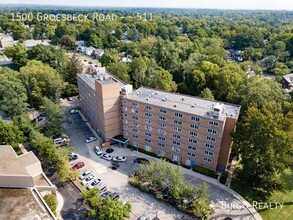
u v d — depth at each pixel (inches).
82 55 7495.1
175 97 2827.3
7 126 2746.1
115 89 2773.1
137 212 2069.4
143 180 2337.6
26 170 2175.2
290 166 2687.0
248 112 2406.5
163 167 2177.7
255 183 2295.8
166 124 2625.5
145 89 3068.4
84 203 2021.4
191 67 4284.0
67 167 2351.1
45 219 1844.2
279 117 2305.6
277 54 6456.7
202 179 2464.3
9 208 1920.5
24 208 1923.0
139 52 6245.1
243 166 2405.3
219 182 2421.3
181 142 2613.2
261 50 6850.4
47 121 3125.0
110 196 2193.7
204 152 2518.5
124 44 7490.2
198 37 7721.5
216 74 3897.6
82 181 2377.0
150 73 4200.3
